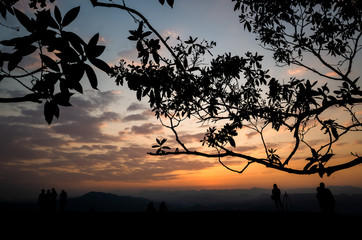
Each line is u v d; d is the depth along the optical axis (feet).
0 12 6.91
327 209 45.03
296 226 43.75
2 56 4.85
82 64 4.89
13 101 4.95
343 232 37.73
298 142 8.84
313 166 7.73
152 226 52.29
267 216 52.47
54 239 46.88
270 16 20.67
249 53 17.51
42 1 11.00
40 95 4.97
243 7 20.59
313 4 18.90
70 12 4.87
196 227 49.80
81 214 65.00
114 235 48.65
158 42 9.23
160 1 5.79
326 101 10.27
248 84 17.62
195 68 10.85
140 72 11.09
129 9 8.02
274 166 8.75
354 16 17.72
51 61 4.85
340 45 19.75
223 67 16.35
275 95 14.57
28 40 4.82
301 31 20.53
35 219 59.31
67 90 5.03
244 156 9.84
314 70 18.61
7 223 55.52
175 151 11.14
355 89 11.03
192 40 13.46
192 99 14.92
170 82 12.51
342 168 7.09
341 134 8.59
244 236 42.45
